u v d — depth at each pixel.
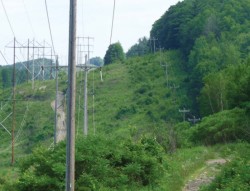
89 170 20.73
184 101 101.00
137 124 88.81
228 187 18.64
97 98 105.38
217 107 77.81
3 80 129.50
